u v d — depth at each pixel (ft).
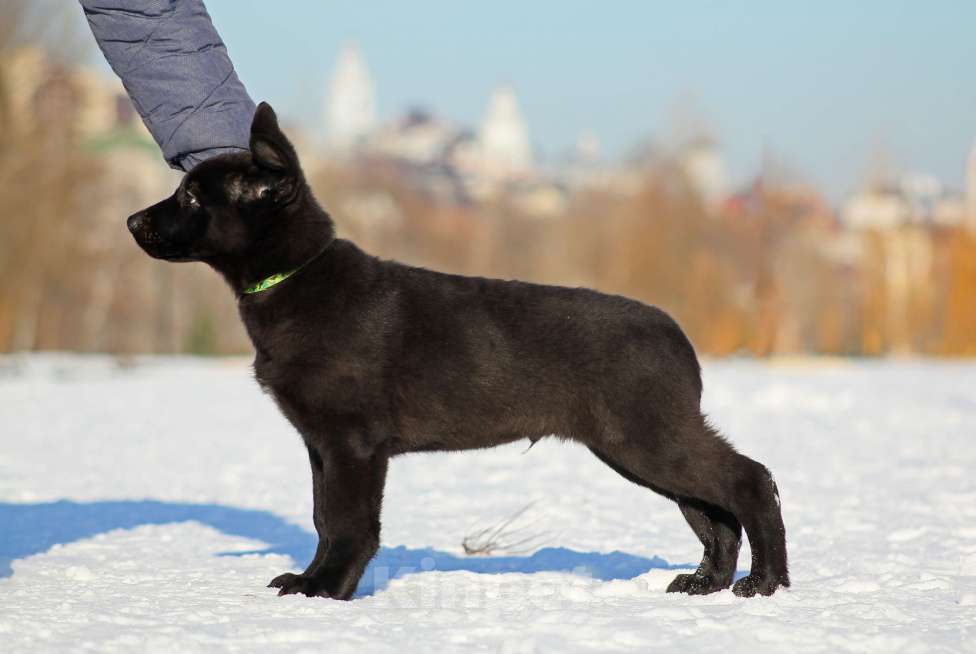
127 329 205.98
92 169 164.45
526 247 272.72
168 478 44.01
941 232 232.94
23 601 21.65
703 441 22.82
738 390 84.12
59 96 154.71
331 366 22.56
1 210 149.28
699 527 24.03
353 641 18.61
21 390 92.79
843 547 28.71
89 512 35.60
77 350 194.59
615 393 22.90
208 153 25.13
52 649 17.80
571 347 23.07
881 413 67.36
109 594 22.54
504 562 27.76
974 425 60.18
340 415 22.71
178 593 22.70
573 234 245.86
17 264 153.17
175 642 18.19
